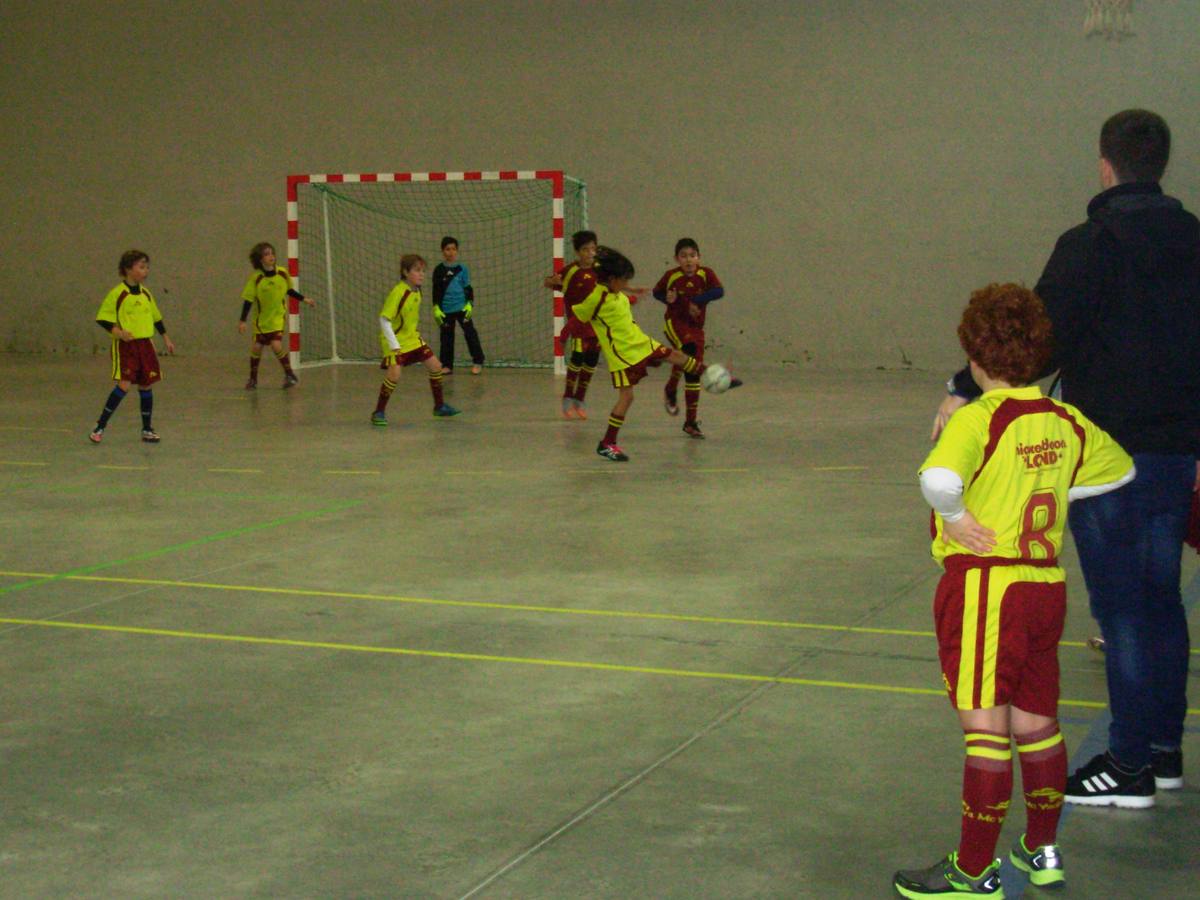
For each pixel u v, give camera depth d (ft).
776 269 58.34
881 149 56.39
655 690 14.52
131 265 34.68
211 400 46.19
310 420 40.29
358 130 62.95
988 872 9.58
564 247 60.34
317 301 64.54
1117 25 43.98
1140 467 11.11
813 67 56.85
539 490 27.58
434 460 31.94
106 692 14.58
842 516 24.48
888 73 55.93
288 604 18.38
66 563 21.03
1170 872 10.24
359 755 12.64
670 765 12.31
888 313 57.00
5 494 27.53
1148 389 11.06
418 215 62.64
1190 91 52.03
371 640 16.57
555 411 42.42
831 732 13.15
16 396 47.55
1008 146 54.75
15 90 67.00
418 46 61.72
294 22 63.05
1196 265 11.17
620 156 59.82
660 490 27.45
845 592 18.85
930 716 13.58
